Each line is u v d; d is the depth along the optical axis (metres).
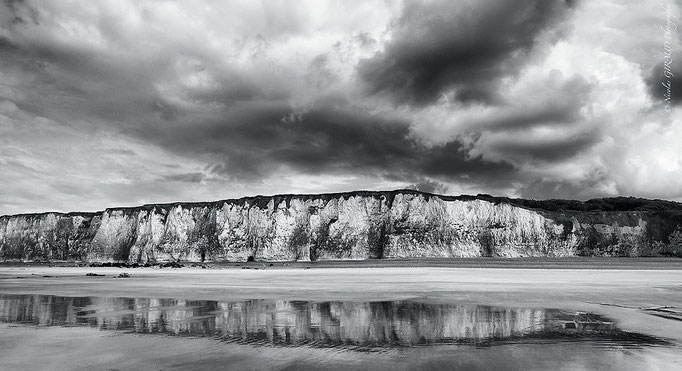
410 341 12.74
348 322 16.09
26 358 10.98
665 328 14.59
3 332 14.43
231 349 11.88
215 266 84.50
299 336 13.57
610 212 103.06
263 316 17.70
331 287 31.75
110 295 26.56
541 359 10.63
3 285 35.78
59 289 31.41
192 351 11.66
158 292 28.50
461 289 29.19
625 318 16.62
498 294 25.77
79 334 14.05
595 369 9.75
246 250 101.75
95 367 10.16
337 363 10.39
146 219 108.38
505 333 13.82
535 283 34.12
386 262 87.06
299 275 49.94
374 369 9.88
